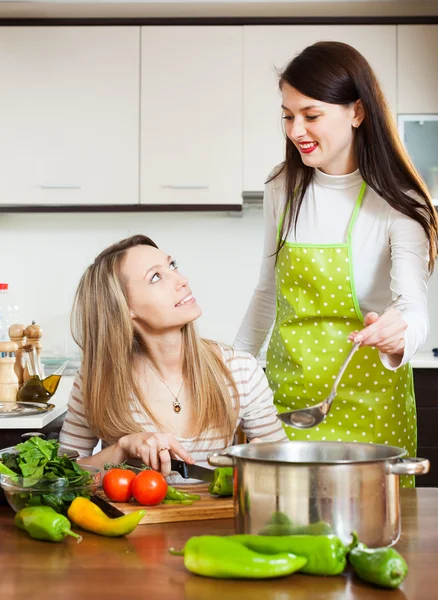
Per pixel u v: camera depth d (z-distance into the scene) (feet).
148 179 12.79
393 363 5.70
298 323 7.09
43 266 13.91
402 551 4.04
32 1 12.30
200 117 12.80
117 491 4.92
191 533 4.44
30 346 7.98
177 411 6.11
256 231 13.87
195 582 3.62
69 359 13.08
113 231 13.93
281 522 3.77
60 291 13.91
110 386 6.04
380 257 6.77
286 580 3.64
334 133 6.33
